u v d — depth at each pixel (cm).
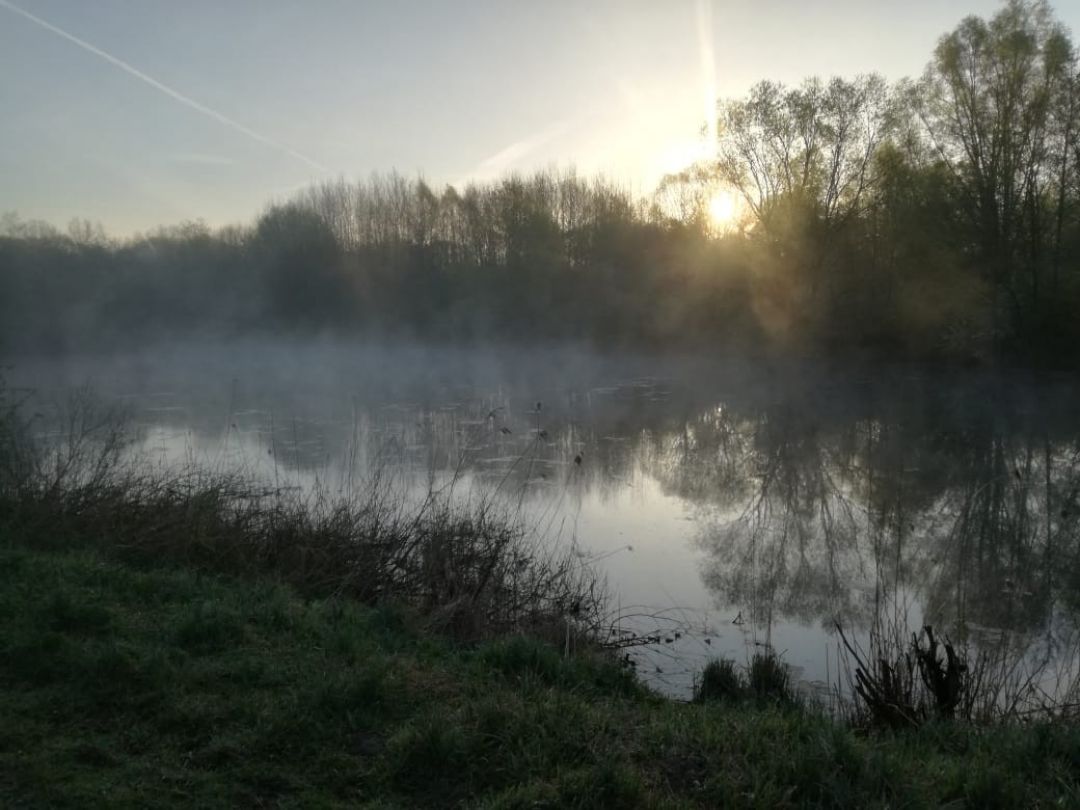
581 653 639
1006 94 2734
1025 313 2823
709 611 809
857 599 859
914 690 561
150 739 387
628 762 378
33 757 362
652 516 1216
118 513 821
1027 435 1989
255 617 553
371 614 635
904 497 1343
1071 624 786
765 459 1695
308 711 414
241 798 347
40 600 535
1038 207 2795
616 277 4291
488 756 381
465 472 1457
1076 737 420
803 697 589
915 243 2969
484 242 4778
